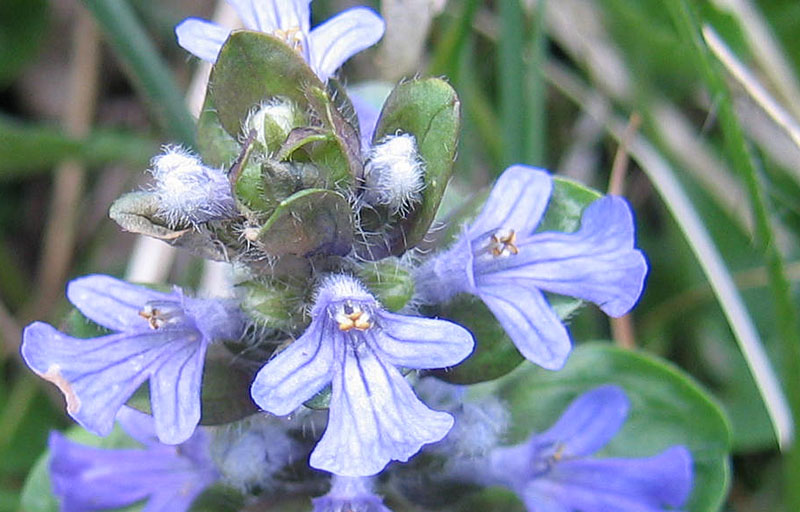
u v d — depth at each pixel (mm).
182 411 55
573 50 104
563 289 58
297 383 52
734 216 98
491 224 61
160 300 59
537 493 72
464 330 52
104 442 85
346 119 59
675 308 99
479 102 103
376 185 56
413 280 61
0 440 99
